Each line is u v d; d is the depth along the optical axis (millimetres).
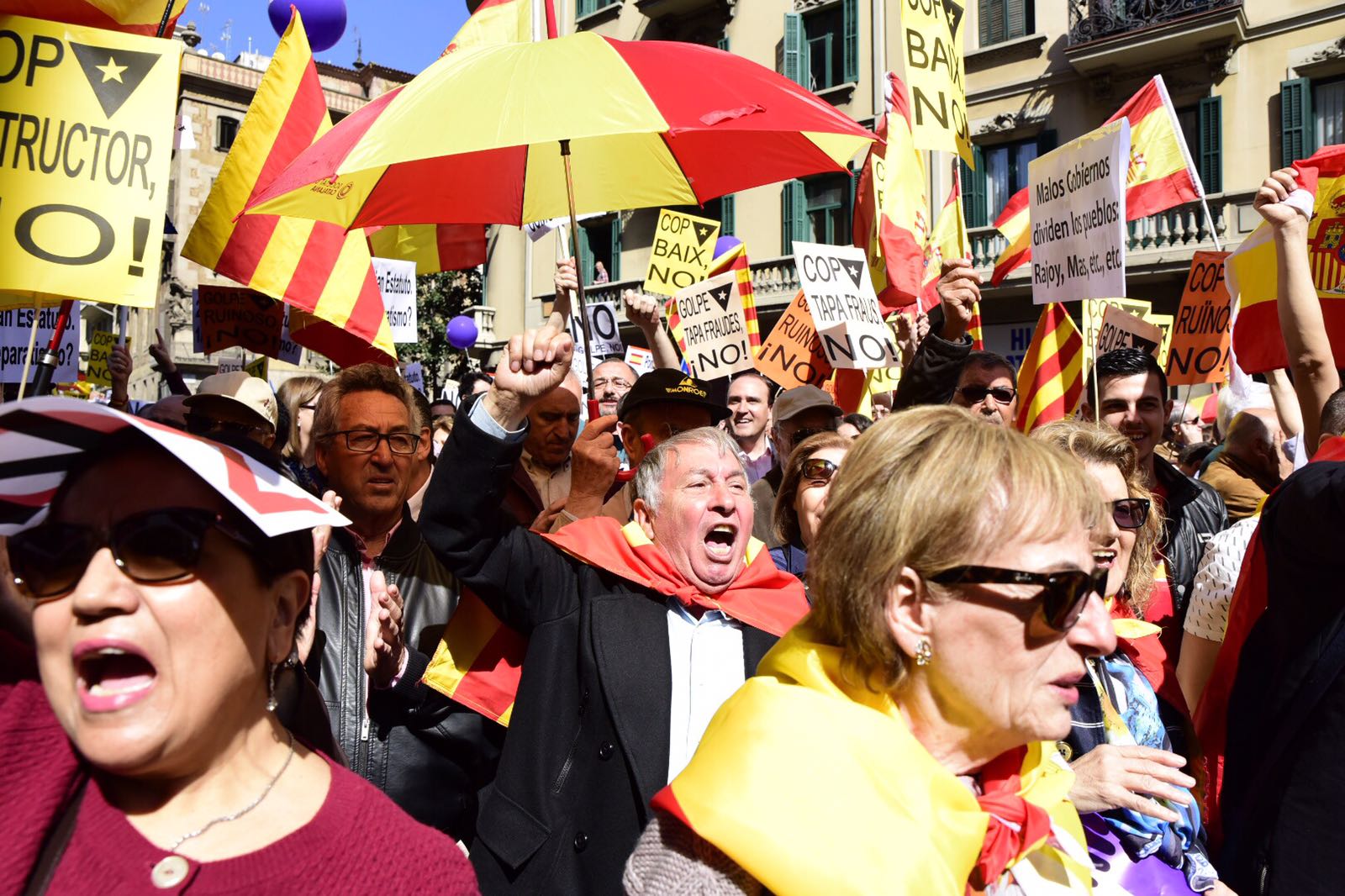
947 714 1436
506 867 2285
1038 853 1560
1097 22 16094
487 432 2375
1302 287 3154
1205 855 2277
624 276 21234
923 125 5855
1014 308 16984
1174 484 3865
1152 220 15570
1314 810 2213
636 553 2551
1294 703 2281
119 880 1096
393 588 2611
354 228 3578
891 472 1416
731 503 2527
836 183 18609
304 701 1562
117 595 1113
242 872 1118
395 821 1260
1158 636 2826
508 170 3672
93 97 2818
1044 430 2697
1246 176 15219
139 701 1118
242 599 1193
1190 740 2617
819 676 1472
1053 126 16844
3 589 1323
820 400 4797
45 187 2756
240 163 4383
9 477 1161
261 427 3373
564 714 2410
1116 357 3850
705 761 1429
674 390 3783
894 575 1392
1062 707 1365
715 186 3832
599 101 2602
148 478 1174
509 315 23516
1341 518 2129
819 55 19156
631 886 1387
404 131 2578
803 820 1313
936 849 1291
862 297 5930
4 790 1179
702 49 2939
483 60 2785
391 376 3072
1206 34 15156
